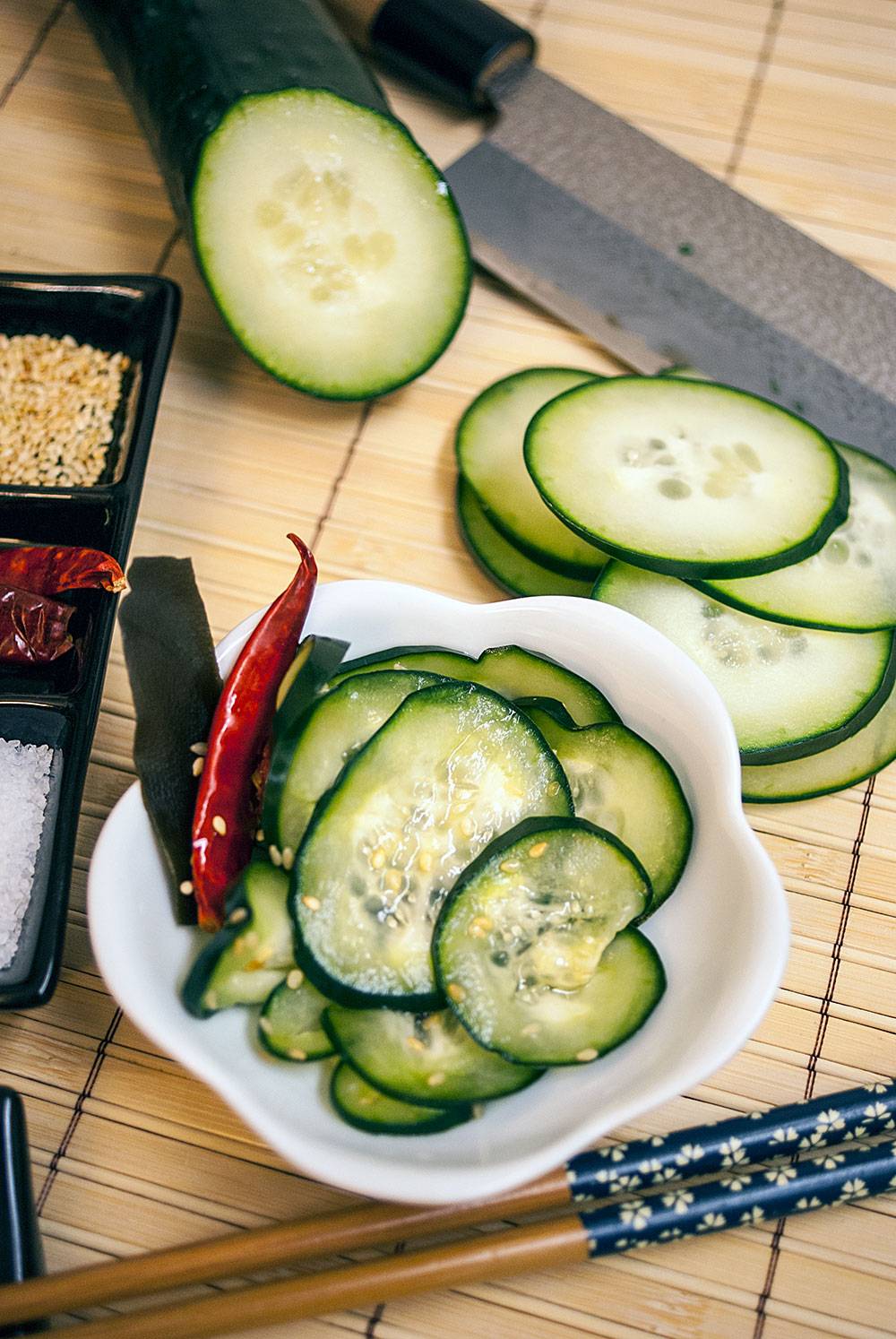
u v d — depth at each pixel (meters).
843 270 0.51
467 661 0.40
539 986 0.38
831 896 0.44
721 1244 0.41
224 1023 0.38
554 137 0.53
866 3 0.59
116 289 0.49
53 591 0.44
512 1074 0.37
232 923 0.37
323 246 0.49
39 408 0.49
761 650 0.45
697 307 0.51
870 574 0.45
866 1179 0.39
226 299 0.48
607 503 0.45
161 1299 0.40
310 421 0.51
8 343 0.50
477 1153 0.37
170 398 0.51
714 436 0.46
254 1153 0.41
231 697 0.39
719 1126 0.40
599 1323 0.40
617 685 0.41
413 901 0.38
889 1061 0.43
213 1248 0.39
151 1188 0.41
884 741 0.45
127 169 0.55
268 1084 0.37
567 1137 0.36
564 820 0.38
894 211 0.54
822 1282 0.40
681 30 0.58
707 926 0.39
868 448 0.49
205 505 0.50
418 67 0.55
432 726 0.38
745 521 0.45
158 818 0.38
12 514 0.46
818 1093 0.42
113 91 0.57
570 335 0.52
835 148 0.56
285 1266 0.39
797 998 0.43
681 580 0.45
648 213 0.52
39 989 0.39
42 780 0.43
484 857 0.38
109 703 0.46
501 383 0.49
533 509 0.47
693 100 0.57
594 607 0.40
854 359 0.50
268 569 0.49
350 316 0.48
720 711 0.39
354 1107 0.37
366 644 0.41
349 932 0.37
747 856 0.38
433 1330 0.40
